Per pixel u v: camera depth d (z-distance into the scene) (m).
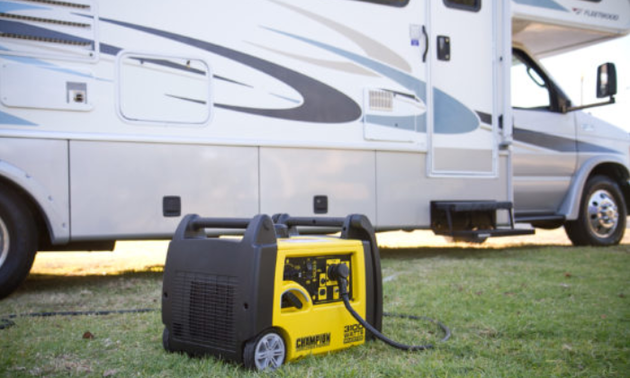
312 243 2.17
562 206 6.27
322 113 4.46
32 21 3.59
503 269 4.42
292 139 4.33
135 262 5.54
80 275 4.52
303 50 4.40
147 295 3.56
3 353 2.22
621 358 2.20
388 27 4.79
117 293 3.64
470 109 5.20
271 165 4.25
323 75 4.48
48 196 3.58
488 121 5.30
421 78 4.94
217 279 2.05
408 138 4.86
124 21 3.82
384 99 4.75
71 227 3.65
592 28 5.86
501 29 5.36
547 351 2.27
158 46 3.90
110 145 3.76
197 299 2.12
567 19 5.68
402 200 4.83
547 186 6.15
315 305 2.19
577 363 2.13
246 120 4.17
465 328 2.65
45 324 2.75
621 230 6.51
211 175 4.04
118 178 3.78
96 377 1.98
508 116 5.35
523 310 2.99
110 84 3.77
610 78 5.62
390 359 2.13
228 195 4.09
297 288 2.09
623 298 3.30
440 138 5.03
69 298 3.48
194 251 2.14
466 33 5.19
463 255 5.45
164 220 3.90
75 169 3.67
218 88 4.08
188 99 3.98
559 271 4.29
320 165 4.45
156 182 3.88
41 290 3.79
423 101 4.95
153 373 2.00
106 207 3.74
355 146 4.60
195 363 2.07
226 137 4.09
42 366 2.08
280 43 4.31
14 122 3.54
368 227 2.41
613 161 6.50
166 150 3.91
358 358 2.17
